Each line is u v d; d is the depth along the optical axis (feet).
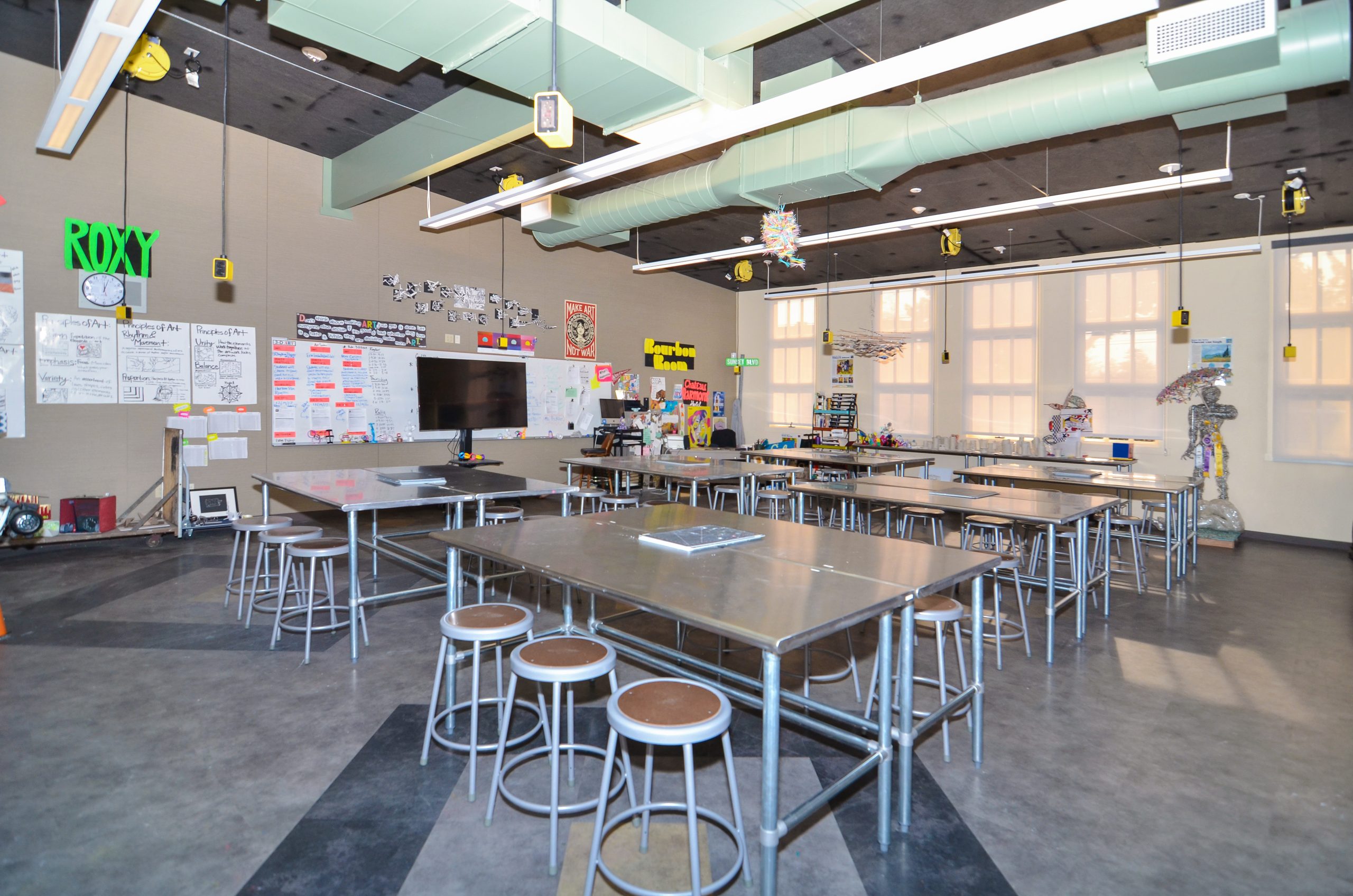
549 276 31.71
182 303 21.40
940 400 34.30
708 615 6.05
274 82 18.43
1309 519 25.18
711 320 39.91
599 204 23.48
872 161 16.16
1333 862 6.98
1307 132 17.19
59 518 19.19
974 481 27.89
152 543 20.31
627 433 32.17
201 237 21.70
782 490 21.91
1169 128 17.26
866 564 8.08
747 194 18.88
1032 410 31.58
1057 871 6.83
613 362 34.63
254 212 22.76
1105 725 10.10
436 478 15.61
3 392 18.43
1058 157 19.38
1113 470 26.50
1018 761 9.00
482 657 12.32
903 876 6.73
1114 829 7.54
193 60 17.11
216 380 22.11
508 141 18.31
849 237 20.38
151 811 7.52
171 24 15.48
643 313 36.06
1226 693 11.28
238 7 14.80
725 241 31.48
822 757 9.09
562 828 7.41
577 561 8.09
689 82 13.82
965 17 13.96
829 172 16.83
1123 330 29.22
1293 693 11.31
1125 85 12.67
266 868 6.65
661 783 8.38
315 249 24.23
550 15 11.20
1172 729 9.97
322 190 24.36
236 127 22.15
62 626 13.48
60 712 9.87
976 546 21.81
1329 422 24.85
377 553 18.44
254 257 22.81
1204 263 27.40
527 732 8.96
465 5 10.97
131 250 20.38
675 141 13.48
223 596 15.61
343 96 19.08
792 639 5.56
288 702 10.34
